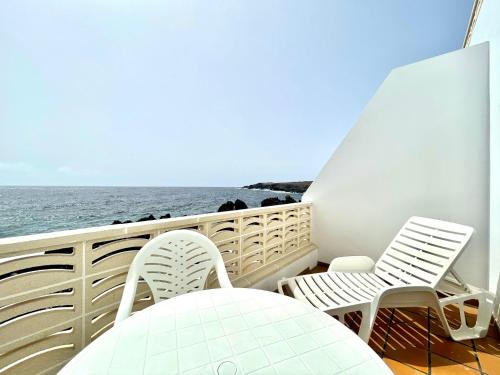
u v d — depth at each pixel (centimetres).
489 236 236
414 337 190
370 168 313
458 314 222
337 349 80
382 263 235
